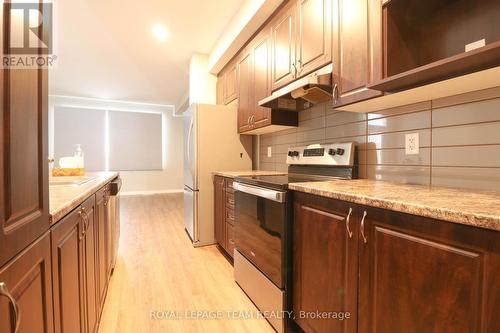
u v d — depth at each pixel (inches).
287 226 56.4
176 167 294.8
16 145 23.0
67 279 36.6
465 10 45.5
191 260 99.6
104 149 263.3
